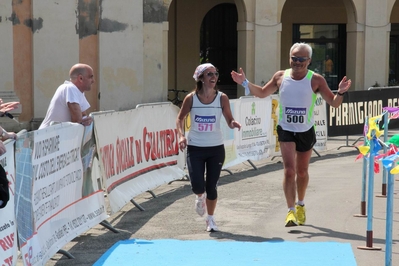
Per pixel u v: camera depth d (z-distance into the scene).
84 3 18.72
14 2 17.62
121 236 8.05
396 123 17.11
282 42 26.30
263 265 6.65
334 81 27.05
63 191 7.09
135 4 19.53
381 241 7.59
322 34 26.75
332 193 10.52
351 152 15.73
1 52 17.34
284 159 8.20
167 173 11.15
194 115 8.05
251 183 11.62
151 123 10.56
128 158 9.62
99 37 18.98
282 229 8.23
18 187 5.85
